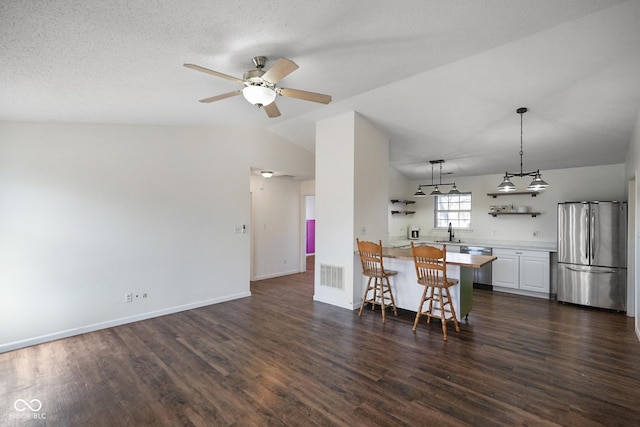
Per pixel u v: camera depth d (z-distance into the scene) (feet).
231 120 14.46
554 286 17.16
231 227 16.14
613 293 14.49
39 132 10.87
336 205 14.93
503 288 18.40
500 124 13.85
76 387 8.09
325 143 15.42
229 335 11.42
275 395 7.69
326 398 7.56
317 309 14.47
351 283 14.39
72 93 8.88
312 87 11.16
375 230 15.65
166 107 11.19
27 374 8.74
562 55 9.09
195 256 14.79
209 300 15.24
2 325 10.18
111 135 12.39
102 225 12.17
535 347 10.38
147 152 13.32
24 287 10.57
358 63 9.25
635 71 9.50
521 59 9.41
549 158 17.12
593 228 14.99
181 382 8.29
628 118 12.13
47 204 11.00
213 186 15.44
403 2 6.23
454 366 9.08
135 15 5.74
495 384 8.13
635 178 12.18
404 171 23.04
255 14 6.20
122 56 7.21
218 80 9.18
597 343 10.73
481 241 21.22
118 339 11.10
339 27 7.02
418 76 10.91
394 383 8.20
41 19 5.49
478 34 7.98
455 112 13.33
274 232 21.93
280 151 18.53
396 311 13.83
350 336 11.28
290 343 10.69
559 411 7.04
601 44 8.48
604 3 6.95
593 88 10.54
